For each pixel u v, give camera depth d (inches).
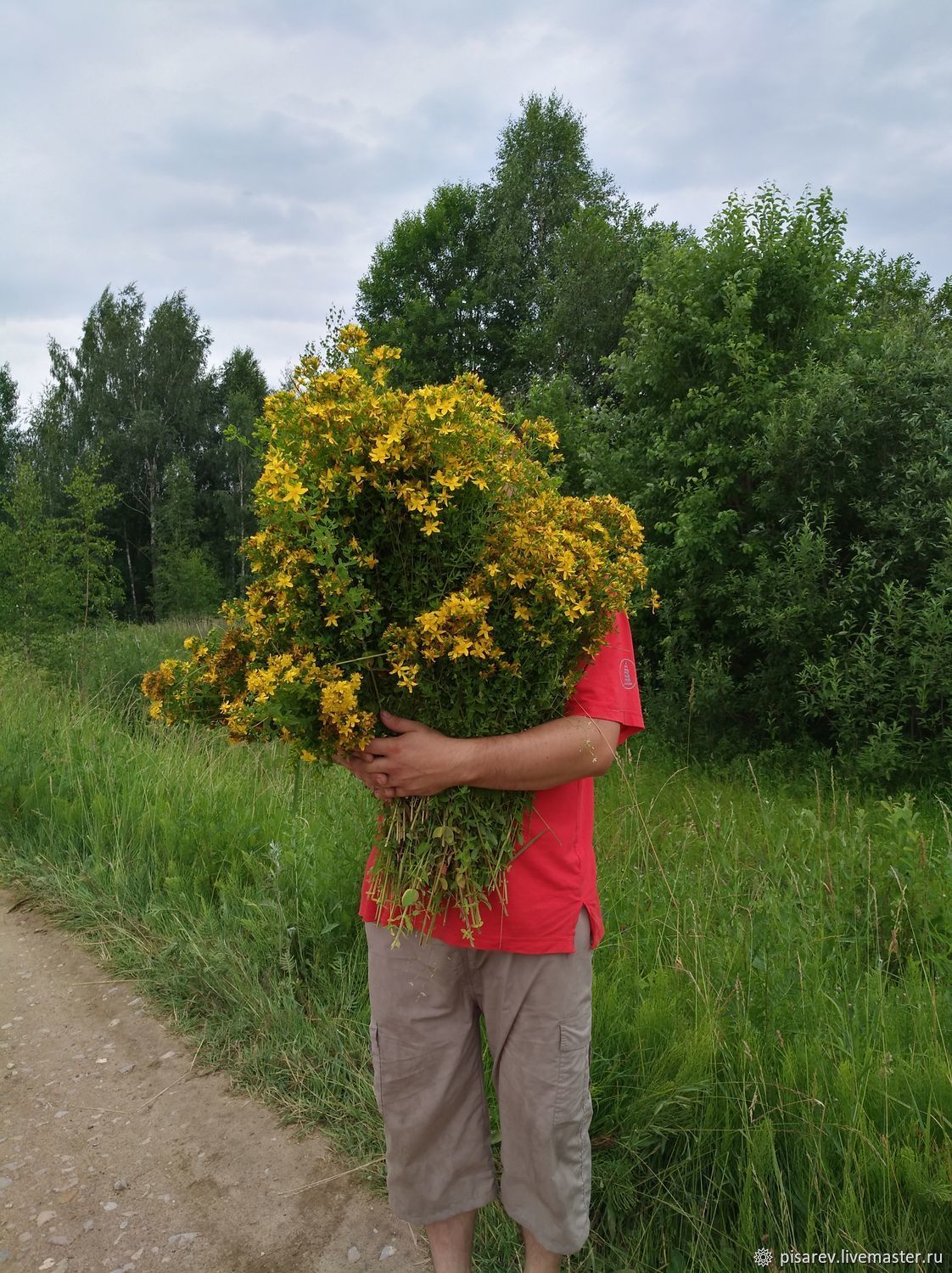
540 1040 60.4
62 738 201.8
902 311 355.6
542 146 759.7
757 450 243.3
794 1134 74.0
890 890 118.7
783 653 236.5
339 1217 79.9
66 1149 90.1
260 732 61.0
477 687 58.7
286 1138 90.4
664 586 265.9
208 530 1306.6
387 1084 63.9
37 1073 103.3
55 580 365.1
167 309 1339.8
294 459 59.1
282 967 114.0
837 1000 91.5
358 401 57.3
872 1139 71.1
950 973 96.8
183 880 136.6
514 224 733.3
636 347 318.3
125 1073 102.7
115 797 168.7
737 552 253.3
